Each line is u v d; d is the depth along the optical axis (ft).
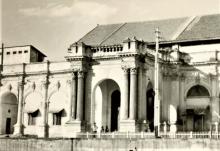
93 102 185.68
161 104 199.82
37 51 251.39
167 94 203.72
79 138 157.28
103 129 188.14
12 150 169.37
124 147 148.66
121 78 179.73
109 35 235.81
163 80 203.41
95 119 201.98
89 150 154.71
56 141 161.07
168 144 142.72
